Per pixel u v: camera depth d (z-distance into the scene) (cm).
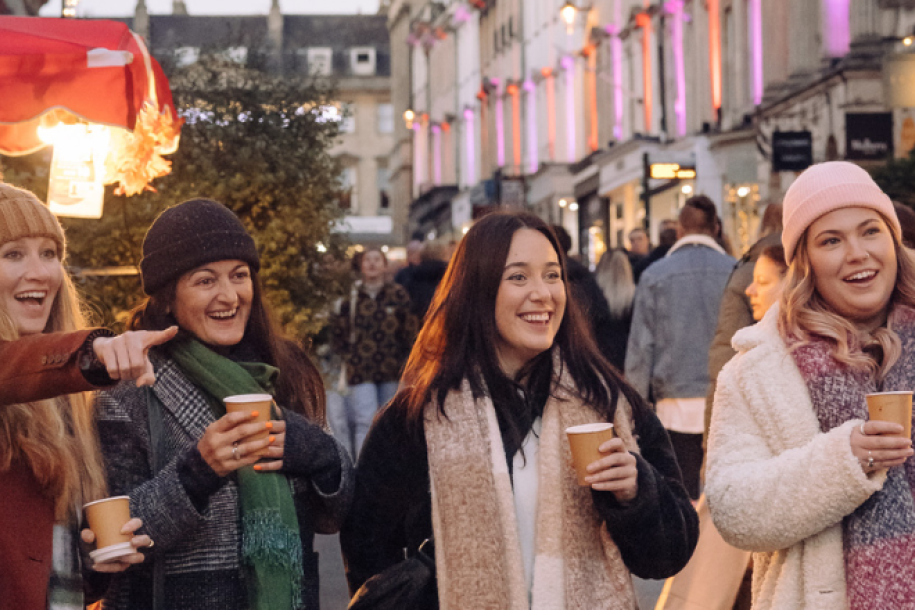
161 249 321
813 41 2114
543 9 3822
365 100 7012
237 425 289
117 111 566
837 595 294
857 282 314
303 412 340
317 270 1438
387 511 316
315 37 7362
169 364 317
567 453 301
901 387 303
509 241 310
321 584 670
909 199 1459
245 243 328
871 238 314
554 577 293
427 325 320
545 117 3828
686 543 304
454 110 5053
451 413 304
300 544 309
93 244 1132
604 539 299
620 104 3158
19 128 627
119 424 306
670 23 2767
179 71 1461
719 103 2514
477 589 291
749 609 370
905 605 284
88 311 420
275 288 1359
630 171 2838
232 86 1439
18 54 550
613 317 809
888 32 1948
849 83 1930
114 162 624
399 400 316
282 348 342
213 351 325
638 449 312
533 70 3906
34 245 276
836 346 308
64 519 265
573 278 726
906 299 319
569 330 316
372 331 1031
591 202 3400
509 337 308
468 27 4800
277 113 1448
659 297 688
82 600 267
